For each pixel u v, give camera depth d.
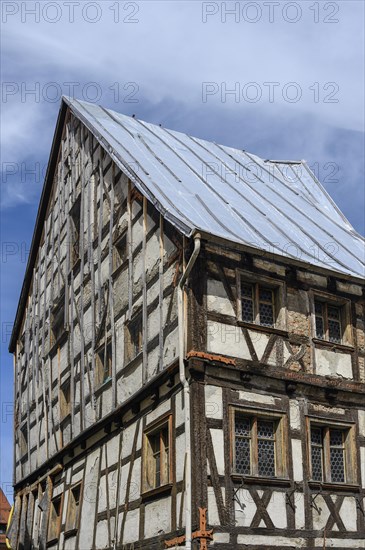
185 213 13.54
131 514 13.46
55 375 18.66
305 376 13.36
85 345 16.94
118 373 15.01
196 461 11.72
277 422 12.95
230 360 12.53
